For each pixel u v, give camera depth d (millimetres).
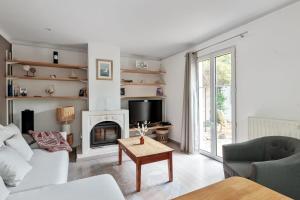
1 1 2160
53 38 3494
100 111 3859
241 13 2490
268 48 2525
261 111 2639
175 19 2666
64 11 2422
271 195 1104
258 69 2664
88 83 3850
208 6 2295
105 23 2805
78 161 3414
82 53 4254
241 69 2920
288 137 2090
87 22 2770
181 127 4301
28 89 3797
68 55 4125
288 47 2305
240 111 2955
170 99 4840
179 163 3266
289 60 2301
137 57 4934
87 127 3738
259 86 2658
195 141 3818
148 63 5098
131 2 2199
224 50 3213
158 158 2502
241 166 2020
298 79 2225
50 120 3975
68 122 4035
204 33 3234
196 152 3822
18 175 1661
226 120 3238
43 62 3652
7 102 3416
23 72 3738
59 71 4055
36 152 2533
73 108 3879
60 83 4066
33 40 3598
